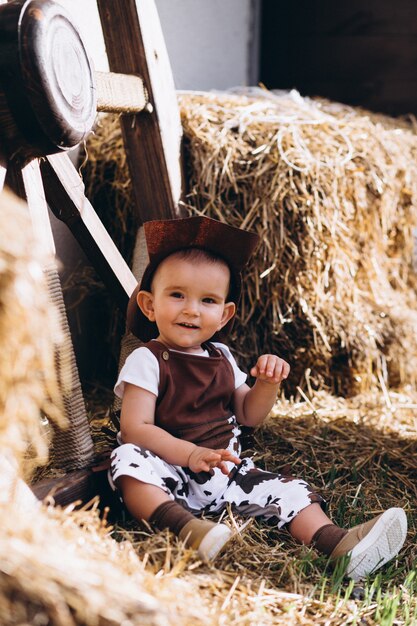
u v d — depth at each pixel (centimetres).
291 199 312
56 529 141
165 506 183
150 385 204
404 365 356
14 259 131
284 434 281
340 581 176
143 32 275
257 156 310
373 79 474
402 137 369
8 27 175
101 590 123
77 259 323
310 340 329
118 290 255
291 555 189
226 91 382
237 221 313
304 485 203
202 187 310
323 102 396
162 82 287
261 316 323
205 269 207
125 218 326
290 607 161
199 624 134
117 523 195
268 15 480
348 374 340
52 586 120
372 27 470
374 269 355
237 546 187
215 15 410
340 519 216
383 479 252
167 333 210
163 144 285
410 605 174
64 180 227
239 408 224
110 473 198
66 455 203
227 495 205
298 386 332
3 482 149
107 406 302
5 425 135
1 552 120
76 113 194
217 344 227
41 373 149
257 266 315
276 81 484
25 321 133
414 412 326
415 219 377
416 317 363
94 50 315
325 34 476
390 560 196
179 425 207
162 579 148
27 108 179
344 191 324
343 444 278
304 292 323
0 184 183
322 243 319
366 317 348
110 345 341
